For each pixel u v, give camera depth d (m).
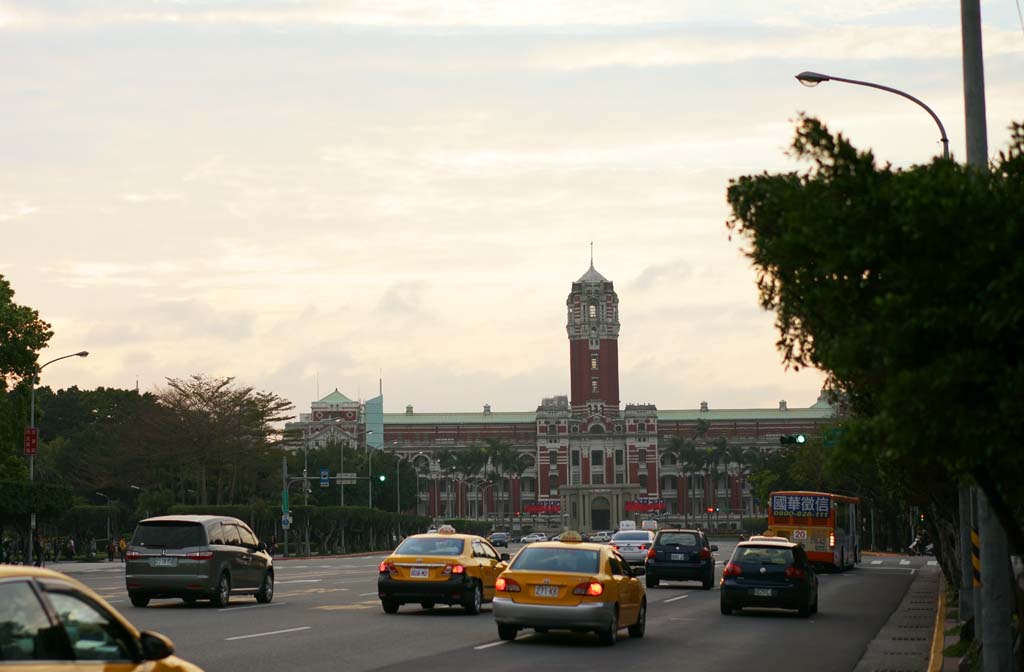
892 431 11.08
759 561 33.00
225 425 108.50
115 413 137.00
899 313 10.92
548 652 22.66
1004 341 10.96
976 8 15.29
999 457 11.19
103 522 110.25
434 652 22.22
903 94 26.56
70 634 8.88
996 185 11.33
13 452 75.38
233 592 33.94
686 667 20.78
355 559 95.56
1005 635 15.68
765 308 14.67
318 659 20.86
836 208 11.58
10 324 70.81
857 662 22.66
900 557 98.06
